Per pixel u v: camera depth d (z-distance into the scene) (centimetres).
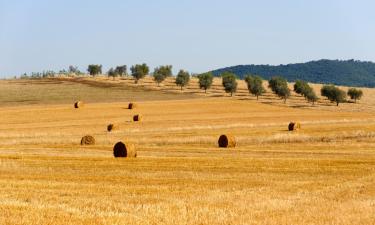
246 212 2878
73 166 5053
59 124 12081
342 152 7156
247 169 4909
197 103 17788
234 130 10462
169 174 4512
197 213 2816
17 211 2755
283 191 3612
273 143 8731
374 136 9312
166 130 10612
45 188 3625
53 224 2486
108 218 2641
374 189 3722
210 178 4278
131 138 8994
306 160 5756
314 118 14200
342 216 2800
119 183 3941
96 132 10319
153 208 2945
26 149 7331
